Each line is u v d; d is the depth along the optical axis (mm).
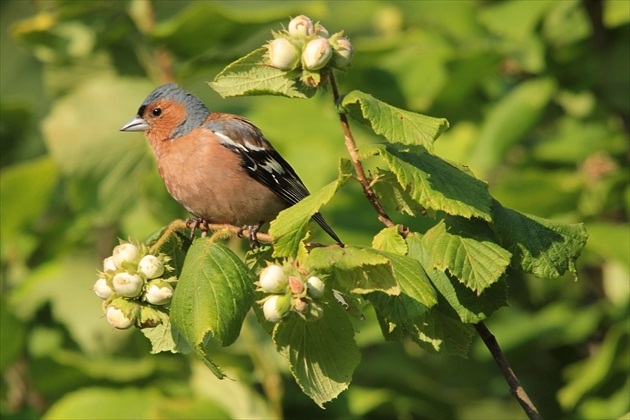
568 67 12461
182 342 7141
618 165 12586
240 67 7004
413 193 6625
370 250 6473
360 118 6969
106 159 12445
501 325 12695
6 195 12211
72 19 12719
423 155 6941
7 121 13391
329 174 12289
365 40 12648
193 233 8219
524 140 13680
